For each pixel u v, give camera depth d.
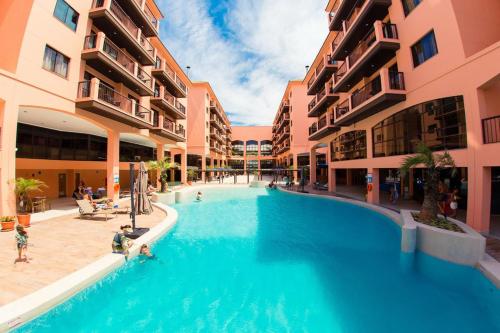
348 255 8.62
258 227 12.49
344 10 19.45
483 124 9.29
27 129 16.34
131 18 18.97
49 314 4.82
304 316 5.27
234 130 75.69
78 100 13.52
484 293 6.07
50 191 18.59
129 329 4.79
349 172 32.12
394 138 14.88
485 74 9.09
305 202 20.50
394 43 14.11
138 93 20.45
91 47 14.73
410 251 8.27
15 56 10.51
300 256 8.55
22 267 6.22
